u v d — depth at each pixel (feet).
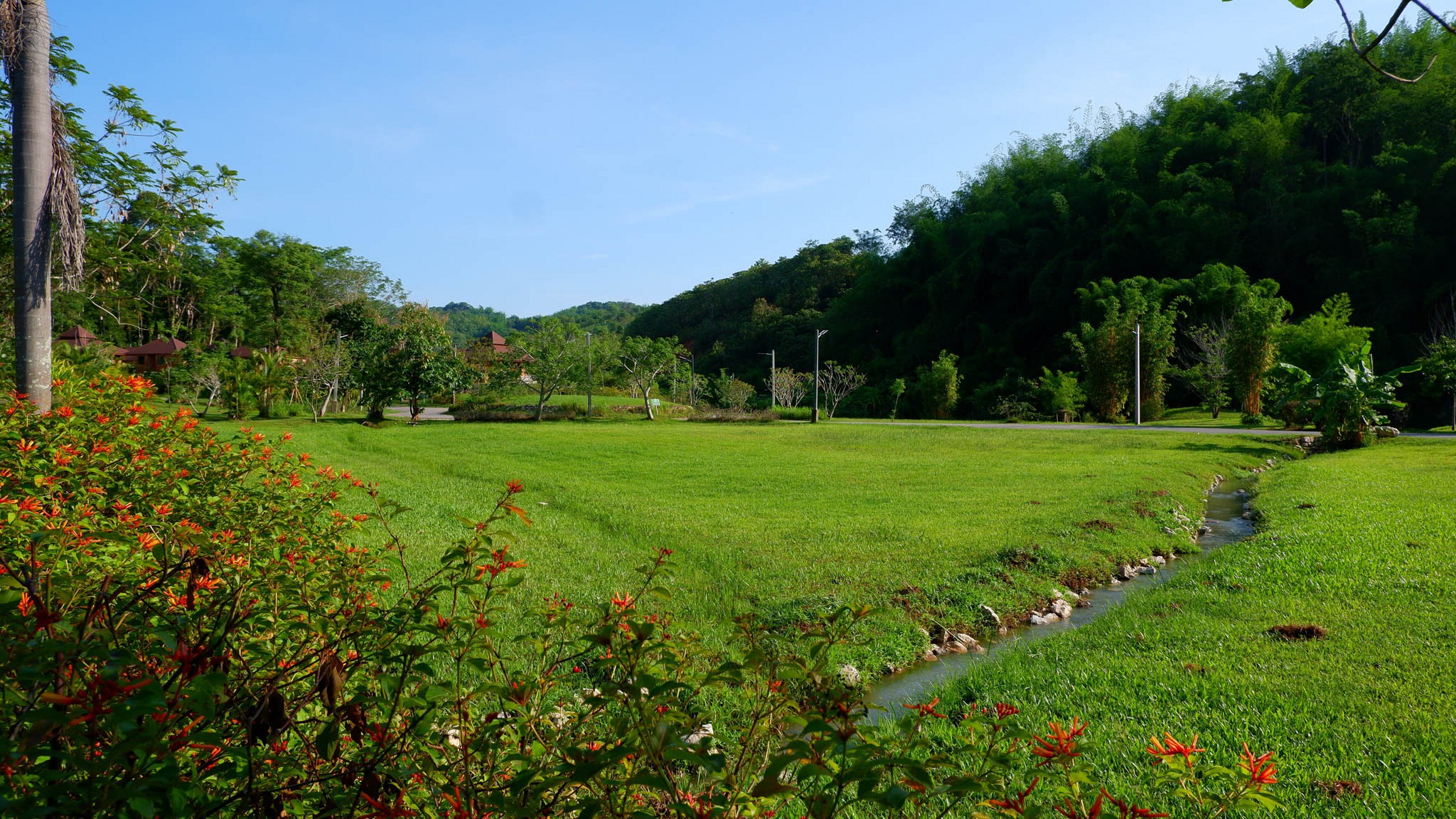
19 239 22.12
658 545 31.81
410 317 161.58
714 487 50.67
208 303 158.51
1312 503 40.24
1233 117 179.01
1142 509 40.65
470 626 6.70
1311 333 99.81
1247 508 45.78
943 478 54.90
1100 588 29.17
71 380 21.17
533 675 8.82
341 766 6.46
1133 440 85.05
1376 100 156.15
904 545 31.83
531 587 23.63
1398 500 38.70
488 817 5.92
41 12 22.45
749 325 305.73
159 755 4.49
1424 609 20.85
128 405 18.53
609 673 6.48
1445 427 103.35
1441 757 12.63
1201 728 14.08
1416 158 143.64
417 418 121.60
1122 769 12.44
